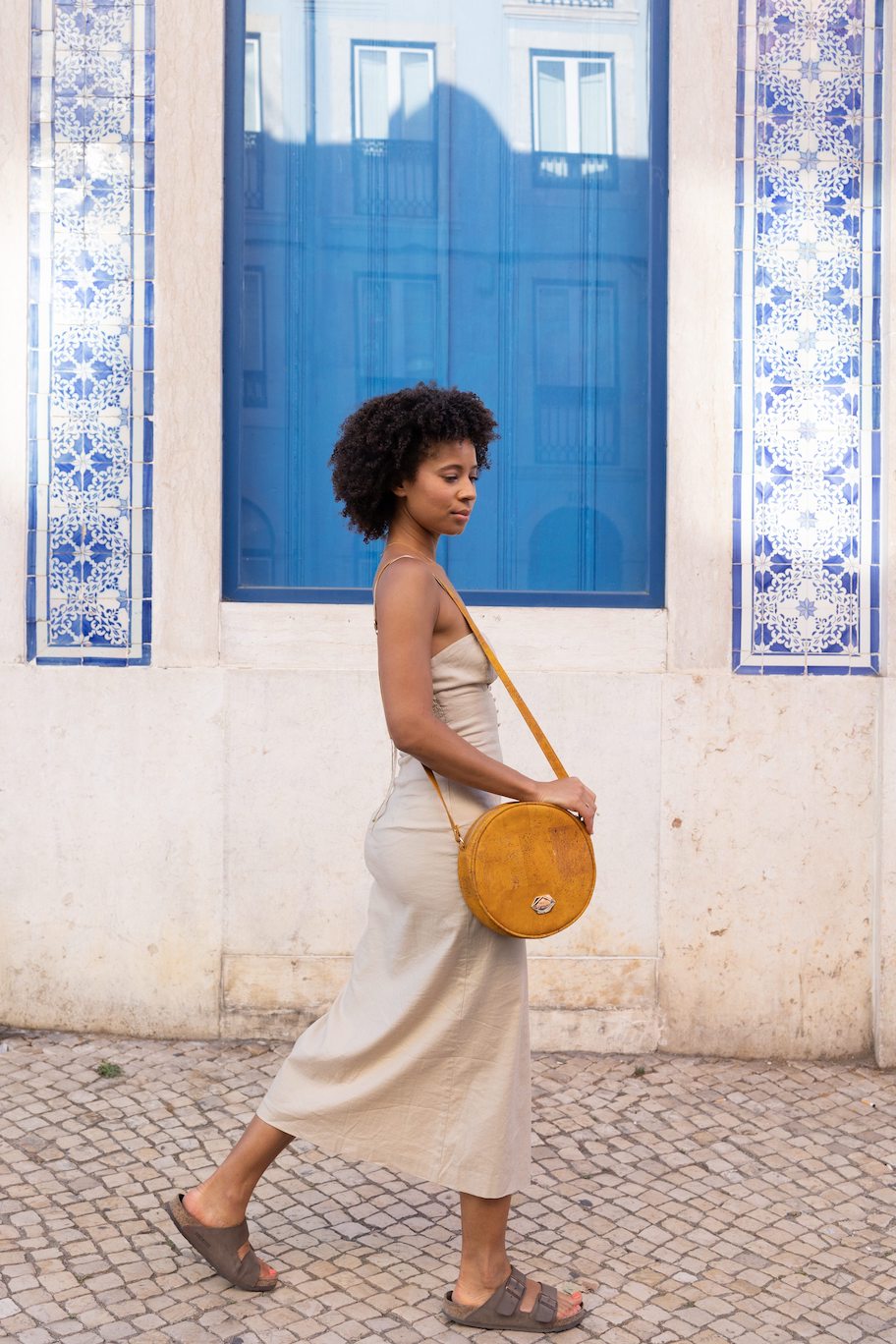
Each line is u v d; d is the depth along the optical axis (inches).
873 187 156.6
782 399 156.5
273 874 154.9
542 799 95.3
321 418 161.3
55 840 154.4
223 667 153.9
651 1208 120.3
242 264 157.9
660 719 155.7
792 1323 102.0
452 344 162.4
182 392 152.9
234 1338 96.7
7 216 152.0
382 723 154.5
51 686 153.4
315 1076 100.0
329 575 161.6
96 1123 132.3
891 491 155.3
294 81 159.2
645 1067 154.0
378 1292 104.0
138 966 155.3
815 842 157.2
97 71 152.2
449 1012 96.0
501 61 160.6
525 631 155.4
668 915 156.7
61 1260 106.3
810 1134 137.6
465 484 95.6
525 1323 99.2
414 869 95.3
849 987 158.2
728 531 155.8
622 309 162.9
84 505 153.9
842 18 155.5
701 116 154.5
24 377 152.9
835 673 157.6
